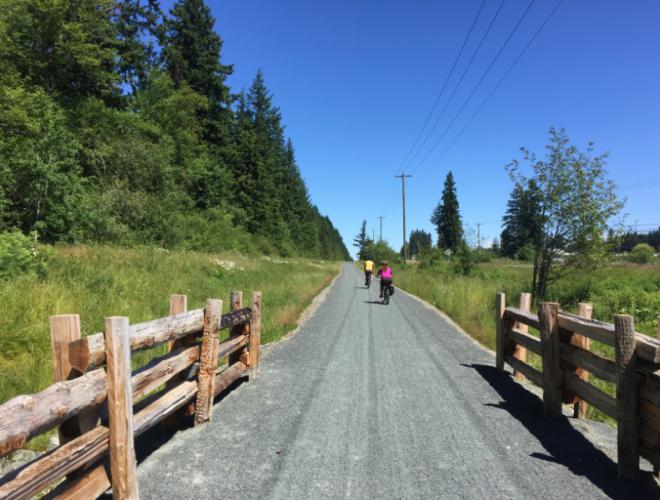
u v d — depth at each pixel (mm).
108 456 3137
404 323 12023
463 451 4102
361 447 4148
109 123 26656
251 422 4781
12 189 13758
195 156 40062
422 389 6031
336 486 3422
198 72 43750
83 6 25297
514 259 62969
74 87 26156
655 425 3393
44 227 14000
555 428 4742
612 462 3957
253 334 6516
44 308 6977
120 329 2992
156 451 4035
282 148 80125
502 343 6988
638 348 3623
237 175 52156
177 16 43625
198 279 14602
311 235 93188
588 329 4387
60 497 2607
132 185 25203
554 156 13914
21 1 21312
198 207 39094
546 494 3365
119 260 12766
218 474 3590
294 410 5164
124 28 33812
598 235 13508
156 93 35594
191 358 4621
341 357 7867
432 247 42344
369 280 26031
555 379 5012
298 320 12344
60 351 2807
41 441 4008
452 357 8016
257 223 51844
